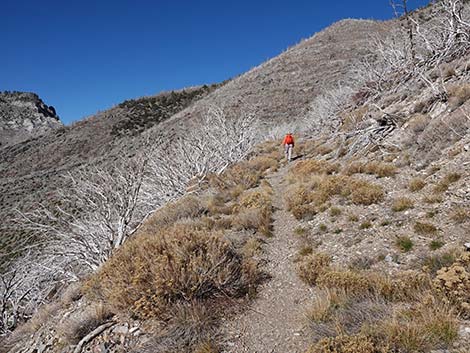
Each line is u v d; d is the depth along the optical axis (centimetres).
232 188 1255
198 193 1305
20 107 18150
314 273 536
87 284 638
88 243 1083
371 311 399
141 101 9731
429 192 686
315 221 774
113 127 8231
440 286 391
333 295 454
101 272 614
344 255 582
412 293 410
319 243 661
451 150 793
